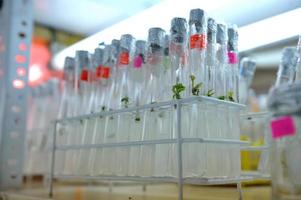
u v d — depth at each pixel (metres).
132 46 0.85
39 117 1.49
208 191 1.01
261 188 1.13
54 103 1.42
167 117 0.73
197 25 0.73
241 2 0.87
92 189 1.17
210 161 0.69
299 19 0.89
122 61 0.85
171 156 0.70
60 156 1.00
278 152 0.52
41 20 1.51
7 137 1.15
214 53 0.75
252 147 0.81
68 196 0.90
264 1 0.87
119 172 0.79
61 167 0.99
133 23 1.00
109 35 1.03
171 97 0.72
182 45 0.74
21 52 1.22
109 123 0.85
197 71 0.72
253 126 1.34
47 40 1.69
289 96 0.47
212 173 0.68
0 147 1.13
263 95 2.21
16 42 1.21
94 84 0.96
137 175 0.75
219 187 1.10
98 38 1.06
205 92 0.71
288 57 0.81
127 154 0.79
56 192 1.02
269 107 0.50
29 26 1.25
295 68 0.79
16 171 1.15
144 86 0.80
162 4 0.93
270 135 0.53
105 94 0.90
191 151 0.68
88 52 1.00
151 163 0.74
